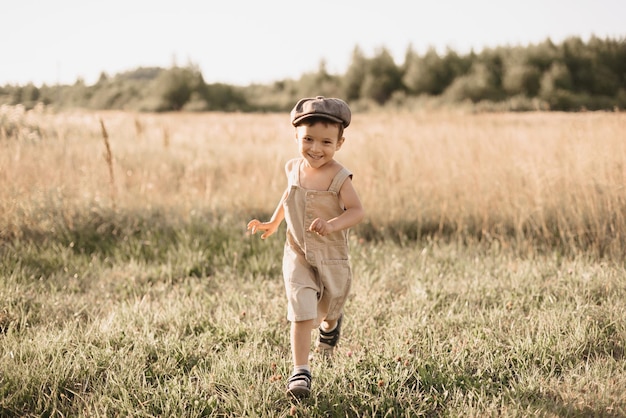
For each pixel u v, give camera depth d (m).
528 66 75.00
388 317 4.05
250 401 2.86
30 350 3.35
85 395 2.99
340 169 3.00
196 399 2.92
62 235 6.00
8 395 2.91
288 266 3.06
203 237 6.08
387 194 6.95
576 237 5.76
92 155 8.02
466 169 7.02
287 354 3.50
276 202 7.36
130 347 3.52
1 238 5.85
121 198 6.92
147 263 5.57
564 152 6.83
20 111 11.47
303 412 2.80
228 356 3.34
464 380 3.10
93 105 87.06
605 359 3.29
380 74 84.44
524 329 3.71
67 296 4.51
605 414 2.71
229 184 8.22
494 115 11.02
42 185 6.49
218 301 4.42
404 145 8.25
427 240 6.34
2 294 4.18
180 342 3.57
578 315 3.81
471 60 82.94
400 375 3.08
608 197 5.69
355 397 2.92
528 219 6.11
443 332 3.71
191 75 87.25
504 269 5.06
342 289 3.12
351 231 6.59
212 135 15.91
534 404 2.84
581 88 75.25
